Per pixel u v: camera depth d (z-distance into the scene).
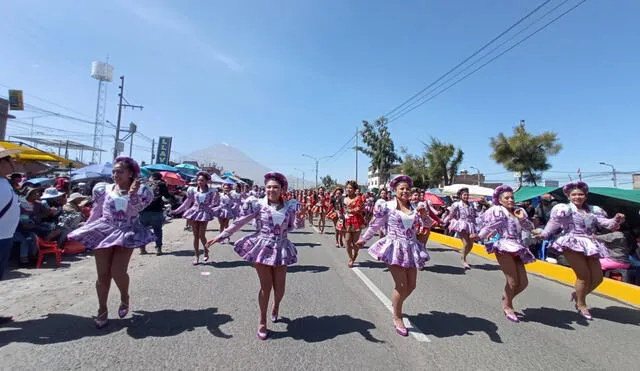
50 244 7.36
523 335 4.58
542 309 5.76
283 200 4.46
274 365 3.48
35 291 5.53
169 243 10.70
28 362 3.35
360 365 3.56
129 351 3.64
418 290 6.52
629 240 8.58
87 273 6.75
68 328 4.17
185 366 3.38
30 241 7.09
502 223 5.18
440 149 34.25
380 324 4.70
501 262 5.19
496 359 3.85
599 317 5.54
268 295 4.13
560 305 6.06
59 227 8.01
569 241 5.42
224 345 3.87
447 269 8.70
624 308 6.10
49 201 9.34
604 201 10.69
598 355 4.10
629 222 10.77
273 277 4.52
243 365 3.45
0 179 4.19
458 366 3.65
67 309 4.78
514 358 3.90
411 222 4.48
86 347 3.70
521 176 24.17
